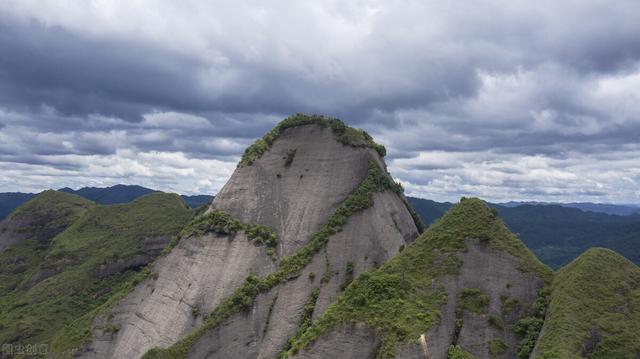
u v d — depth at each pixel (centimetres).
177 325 7981
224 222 8756
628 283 6097
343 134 9162
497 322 6081
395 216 8600
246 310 7506
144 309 8519
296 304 7475
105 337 8494
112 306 8869
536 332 5934
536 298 6284
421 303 6138
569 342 5444
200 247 8688
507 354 5891
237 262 8275
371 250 7938
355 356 5944
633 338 5538
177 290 8400
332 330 6150
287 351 6631
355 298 6322
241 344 7331
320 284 7588
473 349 5909
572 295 5947
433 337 5844
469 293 6297
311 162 9088
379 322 6012
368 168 8919
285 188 8975
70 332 8975
